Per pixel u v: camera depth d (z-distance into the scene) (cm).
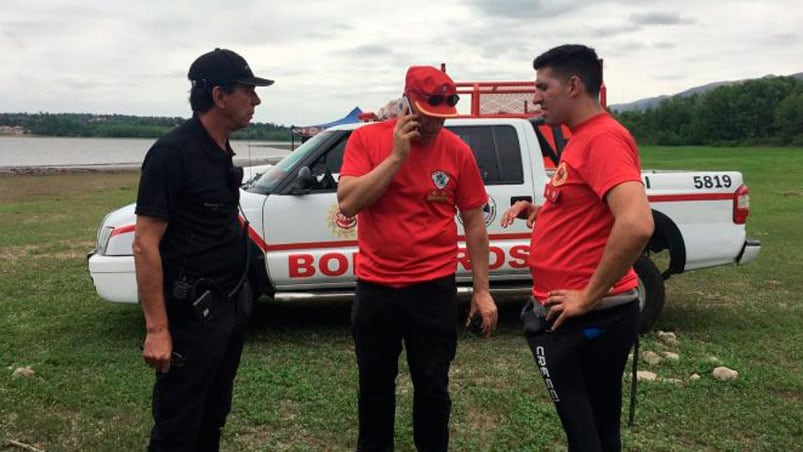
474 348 549
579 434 254
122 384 455
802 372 492
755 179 2780
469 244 316
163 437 274
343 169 298
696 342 565
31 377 469
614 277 232
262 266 553
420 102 273
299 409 421
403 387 463
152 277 256
